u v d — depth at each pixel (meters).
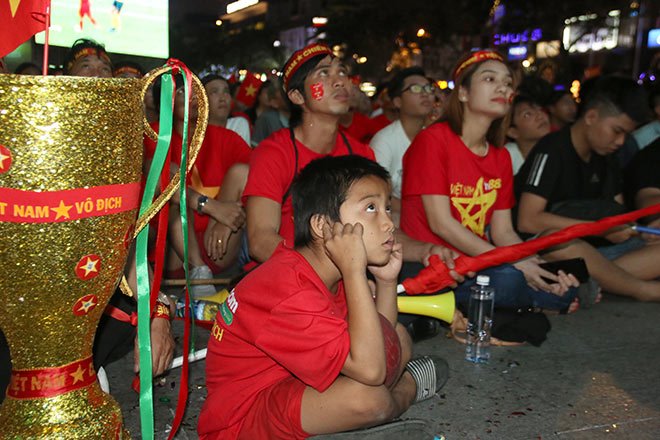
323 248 2.05
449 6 23.41
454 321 3.42
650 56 23.31
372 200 2.00
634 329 3.64
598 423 2.52
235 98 10.07
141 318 1.73
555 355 3.21
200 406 2.55
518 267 3.54
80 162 1.37
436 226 3.46
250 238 3.00
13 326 1.49
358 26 27.80
